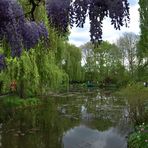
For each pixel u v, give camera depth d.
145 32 35.53
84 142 13.20
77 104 26.58
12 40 5.00
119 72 51.03
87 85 57.16
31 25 5.39
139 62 37.75
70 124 16.97
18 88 22.72
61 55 23.98
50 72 22.03
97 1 3.33
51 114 20.25
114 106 24.59
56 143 12.89
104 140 13.37
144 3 35.44
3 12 4.34
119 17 3.32
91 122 17.55
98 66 60.72
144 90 34.44
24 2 9.16
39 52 19.86
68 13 3.67
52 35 18.02
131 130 14.55
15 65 18.88
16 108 20.81
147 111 15.83
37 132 14.79
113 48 58.75
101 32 3.36
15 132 14.63
